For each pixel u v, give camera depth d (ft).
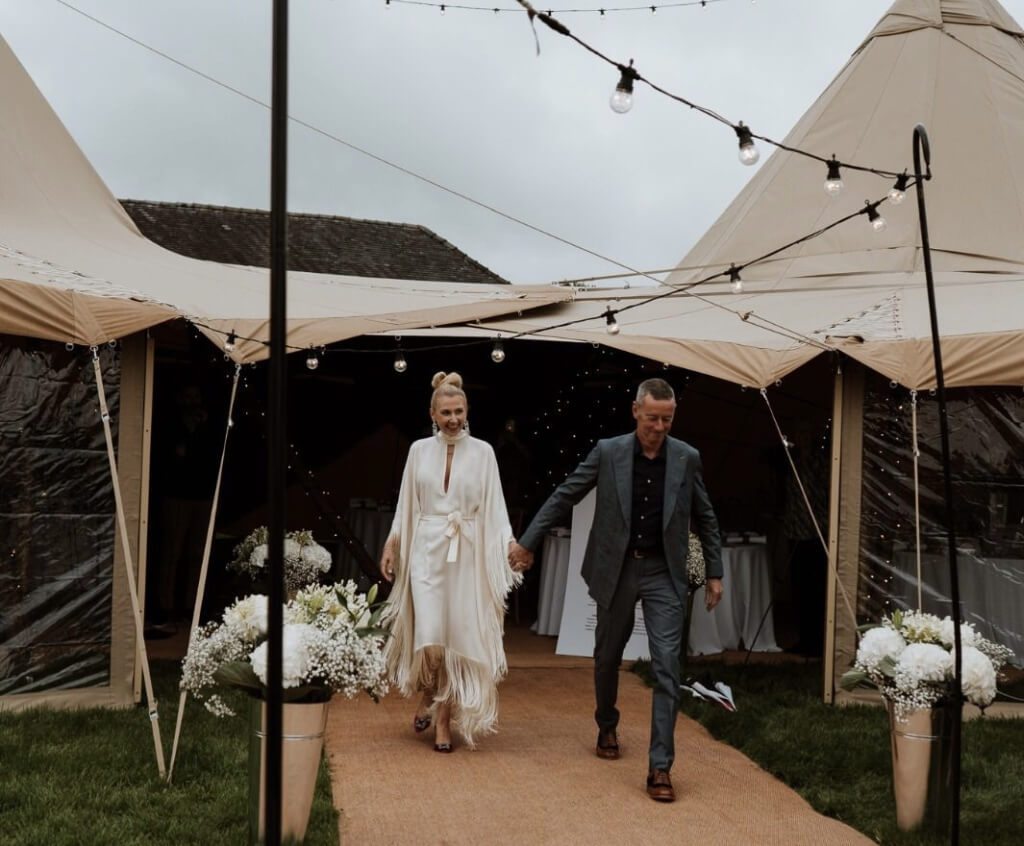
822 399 29.30
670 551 15.76
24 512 18.71
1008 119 28.48
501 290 29.07
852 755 16.92
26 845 12.21
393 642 17.42
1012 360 19.83
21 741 16.24
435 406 17.40
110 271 21.93
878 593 21.26
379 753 16.92
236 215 62.23
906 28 29.63
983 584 21.24
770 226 28.68
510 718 19.60
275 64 7.60
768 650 27.07
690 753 17.56
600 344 22.29
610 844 13.35
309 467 40.75
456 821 13.97
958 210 26.89
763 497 34.22
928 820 13.75
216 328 20.07
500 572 17.19
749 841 13.61
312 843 12.81
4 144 25.29
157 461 27.99
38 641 18.69
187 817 13.33
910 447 21.40
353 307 23.82
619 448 16.20
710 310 25.67
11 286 17.07
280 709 7.74
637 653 25.25
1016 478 21.22
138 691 19.07
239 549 22.98
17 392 18.74
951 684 13.26
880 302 23.43
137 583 19.27
